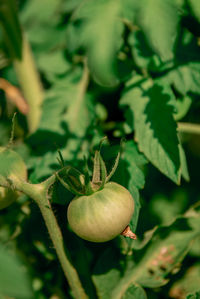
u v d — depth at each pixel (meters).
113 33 0.46
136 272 0.45
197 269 0.47
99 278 0.45
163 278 0.44
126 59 0.48
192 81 0.46
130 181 0.42
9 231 0.47
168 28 0.44
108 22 0.46
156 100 0.45
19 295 0.28
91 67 0.46
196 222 0.46
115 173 0.43
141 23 0.44
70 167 0.38
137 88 0.46
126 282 0.44
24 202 0.48
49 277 0.47
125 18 0.46
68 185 0.37
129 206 0.37
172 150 0.42
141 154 0.44
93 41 0.46
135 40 0.47
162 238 0.46
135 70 0.47
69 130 0.49
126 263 0.45
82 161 0.46
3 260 0.28
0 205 0.41
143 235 0.47
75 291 0.41
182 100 0.47
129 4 0.45
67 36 0.47
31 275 0.46
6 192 0.40
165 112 0.44
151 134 0.43
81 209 0.37
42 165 0.46
